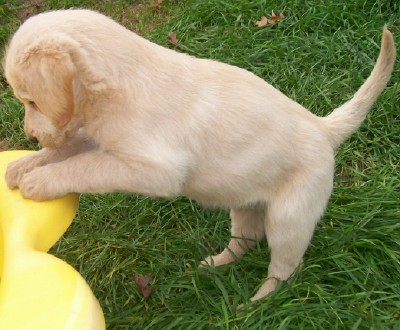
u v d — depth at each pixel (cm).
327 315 90
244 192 87
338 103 123
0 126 127
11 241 75
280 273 92
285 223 88
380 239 99
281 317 90
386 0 138
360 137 116
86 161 81
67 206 81
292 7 142
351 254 97
